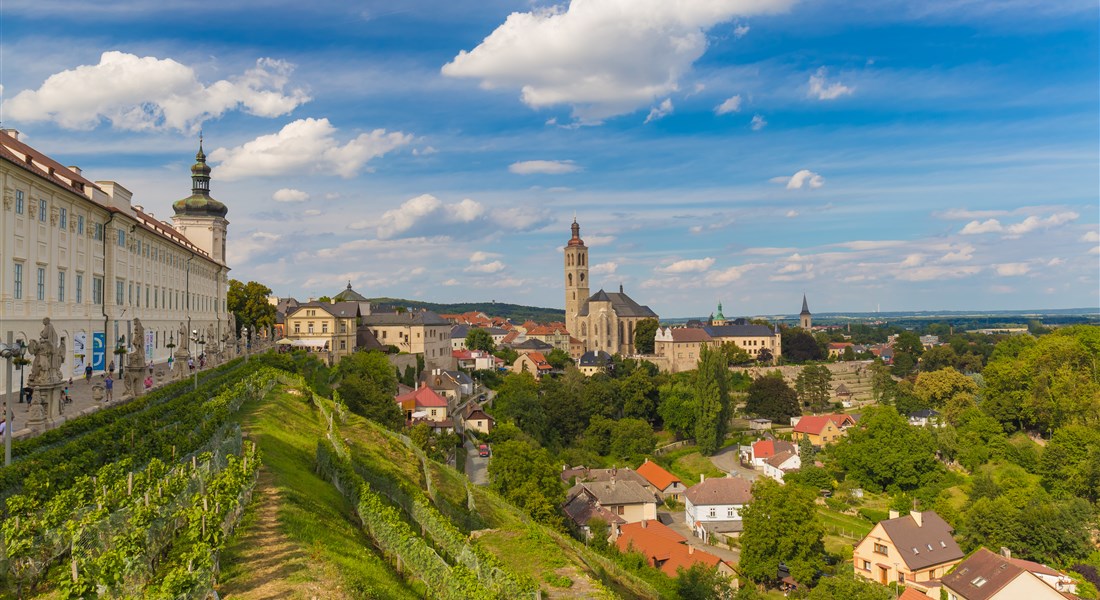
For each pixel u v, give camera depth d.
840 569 86.19
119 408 43.09
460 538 35.66
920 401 162.12
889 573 85.38
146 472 28.56
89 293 72.44
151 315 92.88
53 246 64.38
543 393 164.00
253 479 32.19
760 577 83.56
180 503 27.22
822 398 194.38
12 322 56.84
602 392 162.62
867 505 113.19
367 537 34.06
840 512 112.88
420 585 29.73
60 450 31.80
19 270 58.47
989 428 125.81
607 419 155.75
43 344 38.75
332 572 25.75
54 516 24.17
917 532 88.06
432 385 144.62
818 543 85.75
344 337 152.88
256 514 30.02
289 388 71.44
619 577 61.59
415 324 166.62
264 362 88.06
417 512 39.81
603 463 141.75
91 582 20.66
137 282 87.12
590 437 148.75
